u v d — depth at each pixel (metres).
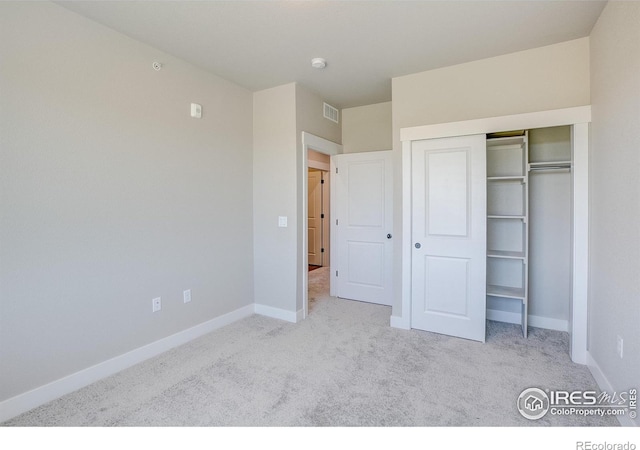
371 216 4.07
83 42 2.16
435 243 3.05
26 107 1.90
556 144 3.06
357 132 4.21
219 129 3.21
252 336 3.05
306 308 3.60
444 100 2.97
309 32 2.38
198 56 2.76
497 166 3.34
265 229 3.60
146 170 2.56
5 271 1.84
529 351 2.69
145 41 2.50
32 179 1.93
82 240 2.18
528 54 2.65
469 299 2.92
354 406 1.96
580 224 2.43
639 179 1.61
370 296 4.11
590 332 2.39
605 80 2.09
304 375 2.33
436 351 2.70
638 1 1.61
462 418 1.83
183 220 2.88
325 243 6.48
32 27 1.91
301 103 3.46
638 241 1.61
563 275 3.11
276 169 3.49
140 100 2.51
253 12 2.12
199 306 3.05
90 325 2.23
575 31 2.38
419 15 2.16
